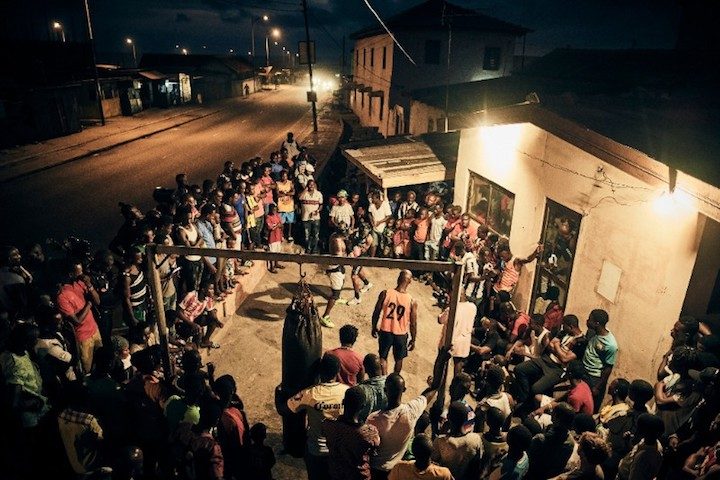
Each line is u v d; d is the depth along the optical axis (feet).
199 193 30.91
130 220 25.55
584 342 23.15
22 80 81.82
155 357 15.89
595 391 21.72
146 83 133.90
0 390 15.84
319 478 14.21
